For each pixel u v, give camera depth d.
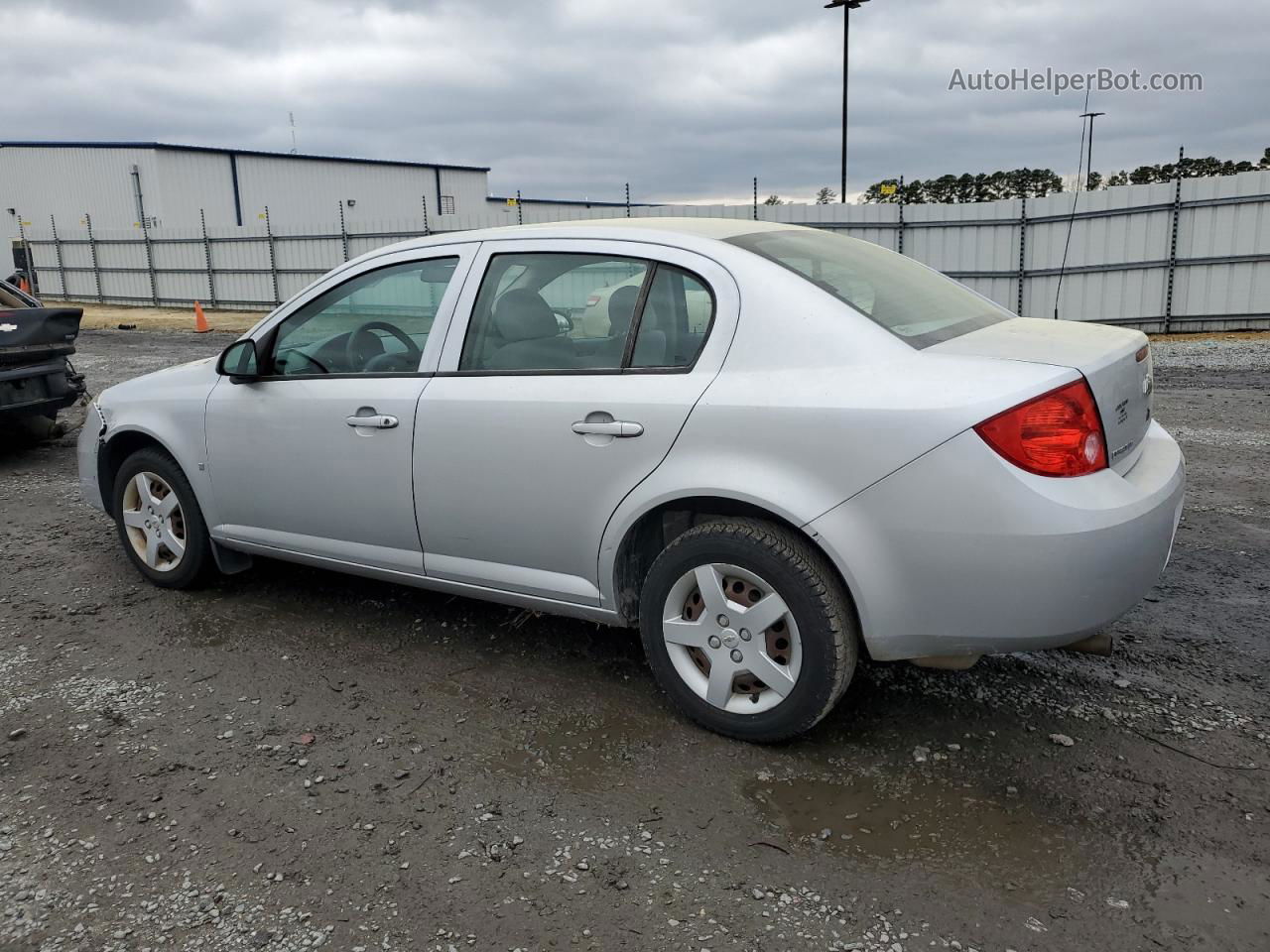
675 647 3.22
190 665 3.83
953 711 3.31
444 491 3.56
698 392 3.01
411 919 2.35
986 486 2.61
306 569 4.98
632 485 3.12
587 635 4.05
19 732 3.30
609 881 2.48
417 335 3.73
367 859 2.59
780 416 2.85
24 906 2.42
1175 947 2.19
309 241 26.28
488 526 3.49
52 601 4.58
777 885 2.45
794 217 18.34
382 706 3.46
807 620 2.89
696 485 2.97
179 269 29.34
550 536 3.36
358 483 3.80
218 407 4.22
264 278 27.48
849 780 2.91
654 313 3.19
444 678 3.68
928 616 2.76
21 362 7.79
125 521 4.77
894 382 2.76
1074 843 2.58
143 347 18.30
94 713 3.44
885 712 3.32
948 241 17.58
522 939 2.27
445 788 2.92
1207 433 7.97
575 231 3.46
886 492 2.72
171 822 2.77
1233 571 4.62
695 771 2.99
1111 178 27.53
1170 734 3.12
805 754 3.07
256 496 4.17
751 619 3.00
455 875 2.52
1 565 5.14
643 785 2.92
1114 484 2.72
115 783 2.97
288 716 3.40
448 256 3.70
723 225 3.47
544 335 3.39
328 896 2.44
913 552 2.72
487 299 3.55
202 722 3.36
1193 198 15.32
